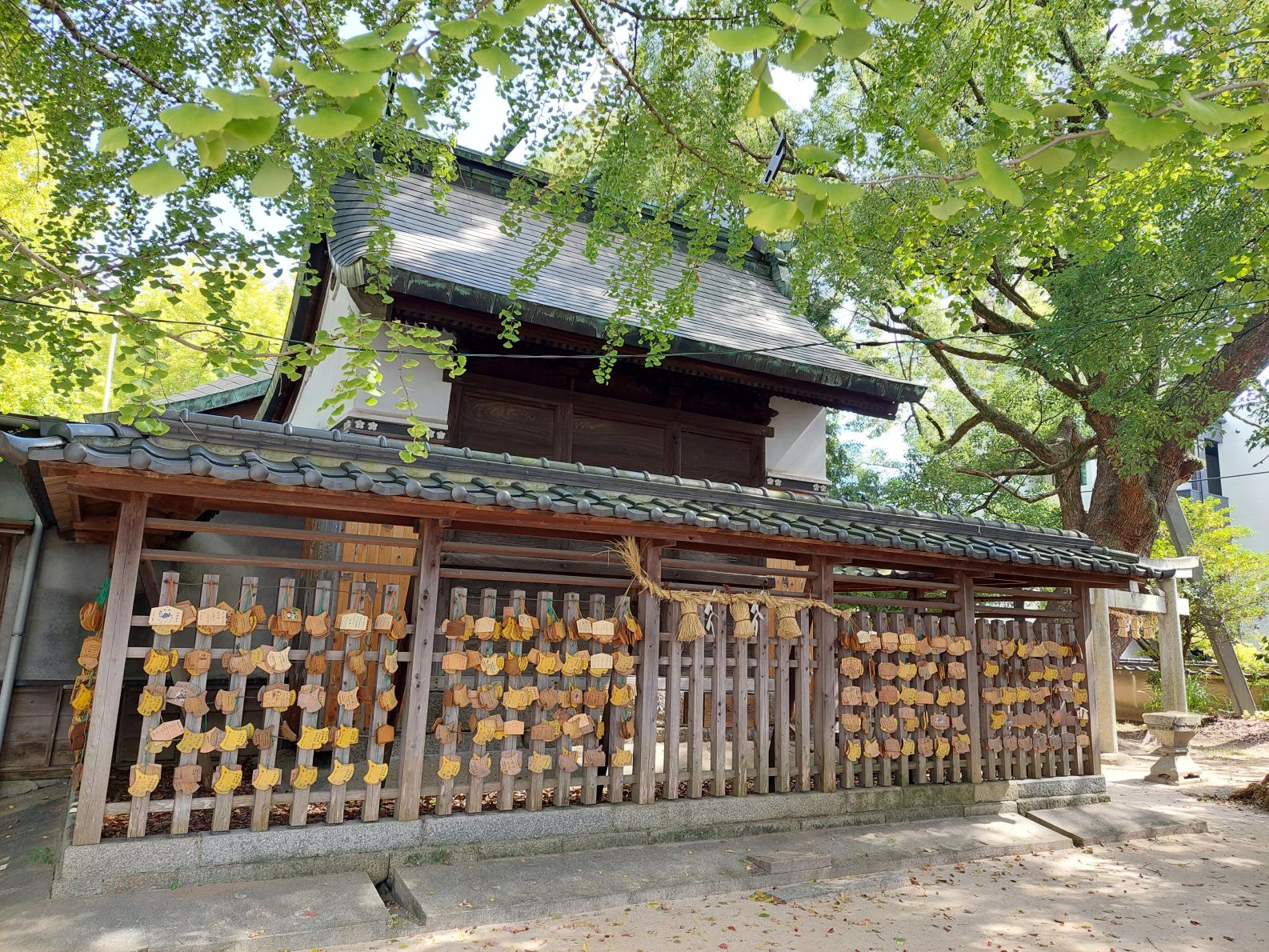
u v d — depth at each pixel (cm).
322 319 1108
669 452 1004
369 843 506
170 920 407
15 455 399
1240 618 1648
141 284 454
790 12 198
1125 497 1417
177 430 468
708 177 597
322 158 493
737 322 1126
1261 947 473
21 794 799
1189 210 878
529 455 909
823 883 546
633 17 506
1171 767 1045
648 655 607
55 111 530
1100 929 495
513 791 595
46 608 849
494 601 563
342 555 784
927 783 722
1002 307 1759
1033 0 669
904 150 681
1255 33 575
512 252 1015
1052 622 834
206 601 481
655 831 586
